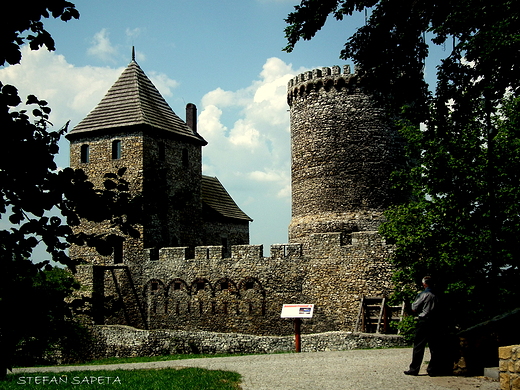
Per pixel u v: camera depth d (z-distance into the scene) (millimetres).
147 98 38188
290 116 38094
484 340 12461
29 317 6152
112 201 6688
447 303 19406
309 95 36281
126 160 36156
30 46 6328
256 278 31562
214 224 42031
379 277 28844
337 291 29625
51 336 6375
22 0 5969
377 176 34625
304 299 30453
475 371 12422
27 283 6207
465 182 19875
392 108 15695
